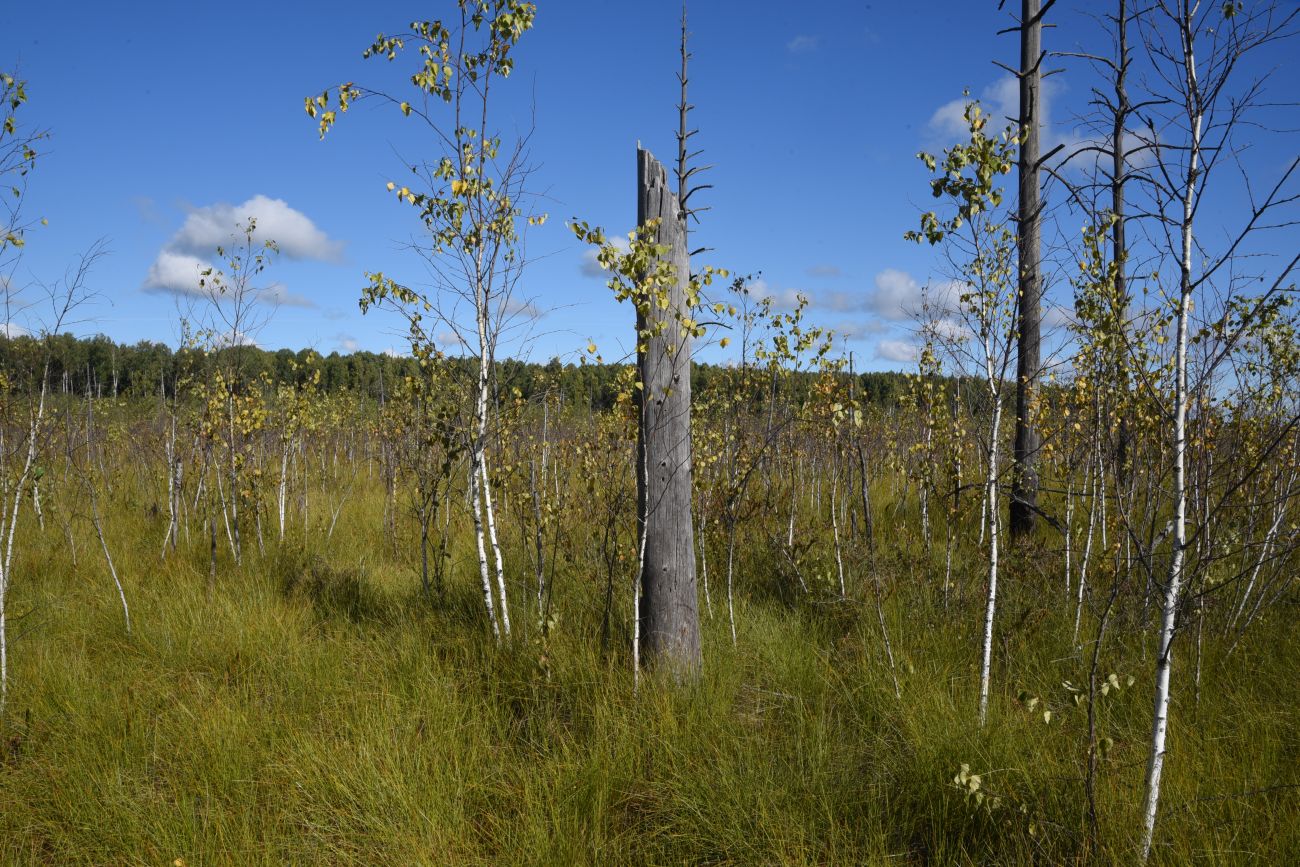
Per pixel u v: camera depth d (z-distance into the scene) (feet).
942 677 15.26
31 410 18.57
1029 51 22.86
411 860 10.74
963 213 13.56
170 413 28.12
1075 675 15.46
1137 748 12.27
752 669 16.51
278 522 30.60
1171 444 12.34
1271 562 17.70
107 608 19.76
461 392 18.71
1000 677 15.81
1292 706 13.56
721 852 11.01
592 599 19.48
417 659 16.60
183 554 25.84
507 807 12.17
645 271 14.52
